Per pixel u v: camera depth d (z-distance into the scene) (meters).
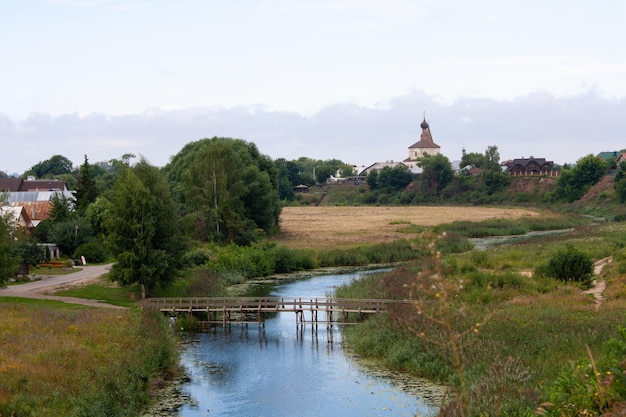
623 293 50.09
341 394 35.62
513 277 57.00
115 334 42.41
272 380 38.75
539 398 26.42
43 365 35.16
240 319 57.75
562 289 53.97
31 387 32.06
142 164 61.59
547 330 38.53
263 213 108.94
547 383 29.38
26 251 69.88
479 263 73.50
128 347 40.41
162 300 56.69
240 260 79.25
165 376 39.91
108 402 31.78
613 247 82.00
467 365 35.34
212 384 38.25
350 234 119.00
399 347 40.97
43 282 67.25
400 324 43.75
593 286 58.00
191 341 49.62
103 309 51.72
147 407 34.25
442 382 36.62
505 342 36.78
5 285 58.28
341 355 44.16
